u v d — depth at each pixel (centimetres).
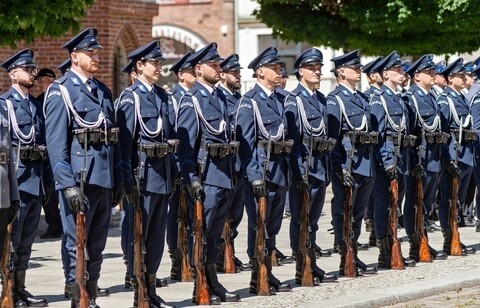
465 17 2911
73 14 2103
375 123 1770
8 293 1462
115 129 1390
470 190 2348
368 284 1627
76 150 1370
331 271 1753
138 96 1438
